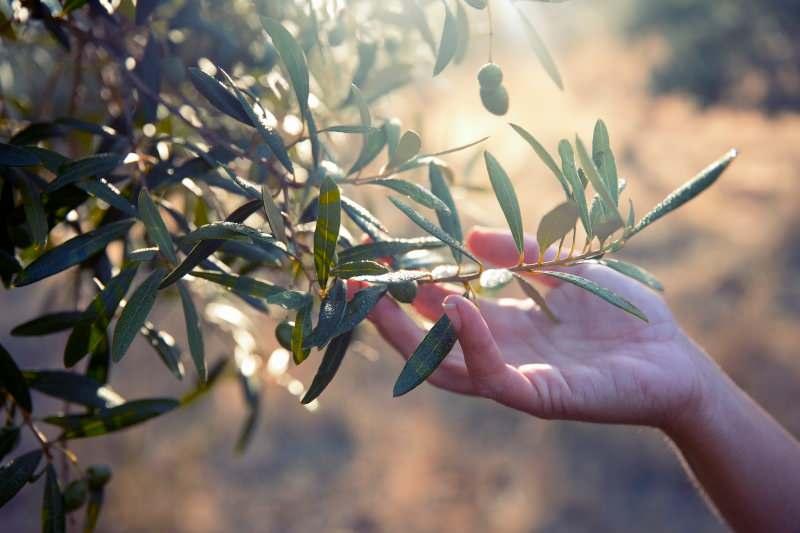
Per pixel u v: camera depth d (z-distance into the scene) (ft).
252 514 7.30
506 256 2.36
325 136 2.16
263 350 2.65
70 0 1.78
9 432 1.77
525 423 8.18
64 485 1.87
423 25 1.91
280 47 1.62
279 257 1.89
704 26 24.70
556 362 2.16
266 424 8.35
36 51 2.45
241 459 7.88
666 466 7.59
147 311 1.59
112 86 2.16
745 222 12.71
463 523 7.18
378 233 1.74
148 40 1.93
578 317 2.24
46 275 1.60
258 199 1.61
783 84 22.86
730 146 17.99
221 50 2.06
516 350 2.21
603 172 1.63
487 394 1.80
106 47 1.90
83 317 1.66
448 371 2.18
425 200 1.68
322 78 2.09
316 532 7.26
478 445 7.93
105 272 1.92
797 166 15.97
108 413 1.83
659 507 7.23
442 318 1.64
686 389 2.09
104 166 1.67
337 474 7.84
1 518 6.93
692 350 2.20
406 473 7.61
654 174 16.19
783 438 2.23
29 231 1.80
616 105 21.20
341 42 2.05
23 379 1.77
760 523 2.20
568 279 1.58
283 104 2.01
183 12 2.03
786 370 8.41
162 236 1.57
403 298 1.67
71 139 2.23
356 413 8.39
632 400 2.03
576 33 28.30
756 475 2.17
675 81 23.70
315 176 1.74
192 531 6.88
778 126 19.74
